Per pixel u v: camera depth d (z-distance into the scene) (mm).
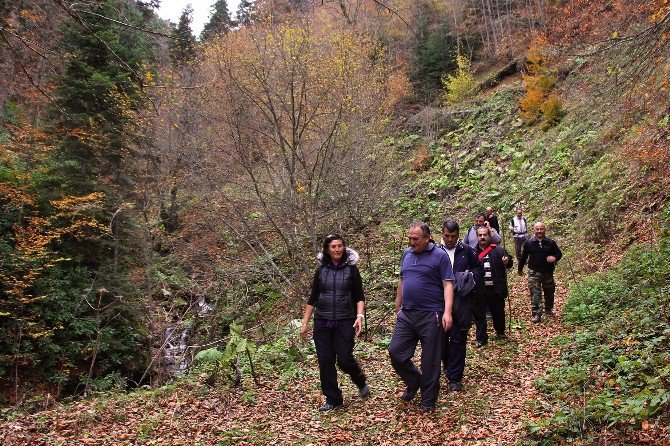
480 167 23719
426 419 5145
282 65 12398
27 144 15266
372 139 17828
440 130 28000
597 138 17797
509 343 8219
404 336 5555
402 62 33812
